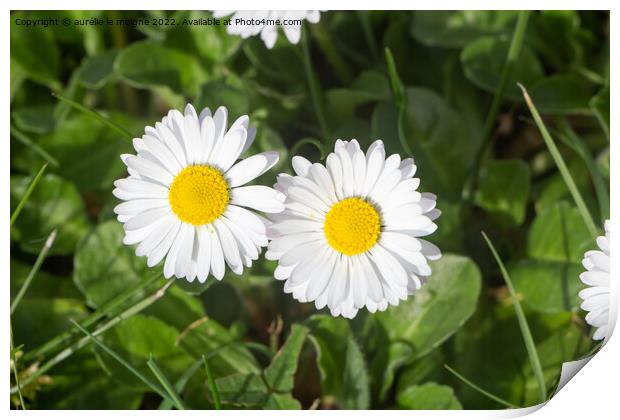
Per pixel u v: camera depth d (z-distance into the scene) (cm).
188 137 27
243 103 30
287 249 27
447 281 29
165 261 27
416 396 29
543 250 30
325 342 29
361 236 27
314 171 27
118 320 29
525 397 29
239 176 27
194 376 30
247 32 29
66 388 30
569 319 30
